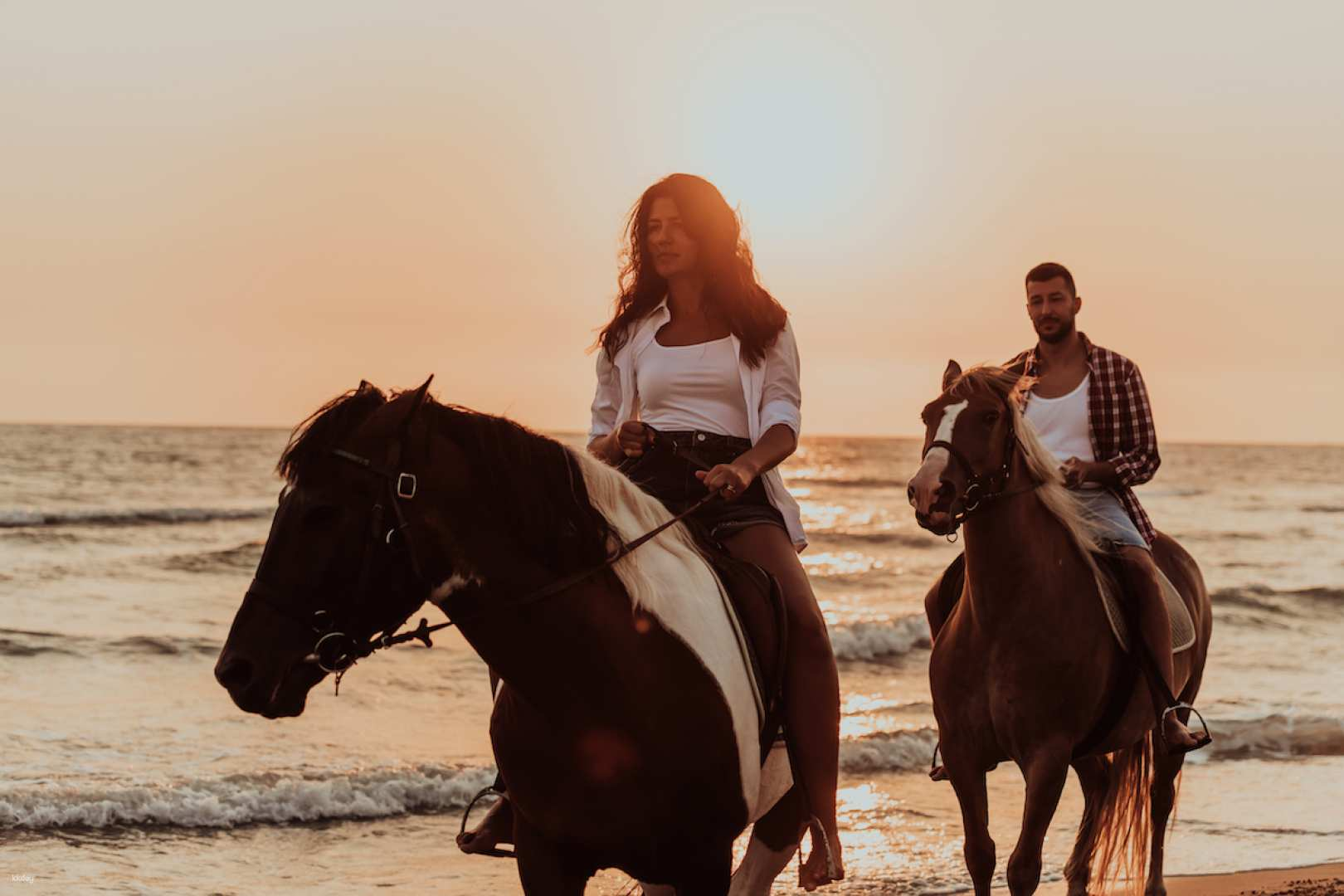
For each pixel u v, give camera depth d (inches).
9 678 563.5
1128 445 262.4
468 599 134.0
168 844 335.3
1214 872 321.7
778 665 158.9
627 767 140.3
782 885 302.4
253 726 475.2
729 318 168.2
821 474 3481.8
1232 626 936.3
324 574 127.5
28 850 323.9
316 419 131.6
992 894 304.3
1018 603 229.8
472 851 167.6
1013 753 232.4
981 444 221.0
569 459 142.4
